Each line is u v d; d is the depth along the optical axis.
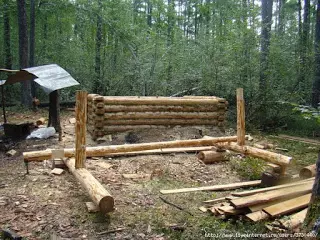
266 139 8.71
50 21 15.89
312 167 4.90
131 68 13.27
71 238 3.12
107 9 14.75
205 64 11.05
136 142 7.34
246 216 3.45
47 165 5.46
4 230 3.12
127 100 7.74
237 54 10.62
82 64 14.85
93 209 3.66
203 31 12.46
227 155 6.14
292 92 10.58
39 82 6.88
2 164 5.52
